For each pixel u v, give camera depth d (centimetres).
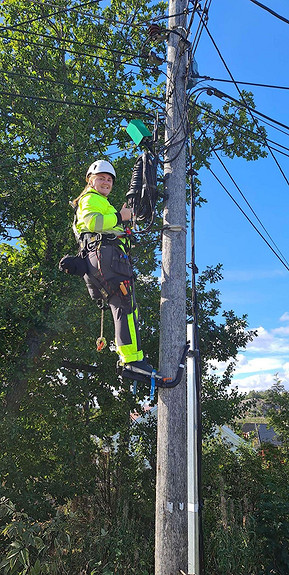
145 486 1177
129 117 1148
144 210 476
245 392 1288
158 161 498
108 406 1130
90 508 1134
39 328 948
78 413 1112
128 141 1200
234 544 784
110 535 933
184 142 530
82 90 1113
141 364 391
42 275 984
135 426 1250
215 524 938
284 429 1286
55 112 1020
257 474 1116
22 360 928
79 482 1031
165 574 415
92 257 362
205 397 1262
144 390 1129
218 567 779
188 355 464
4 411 920
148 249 1099
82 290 958
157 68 636
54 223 1048
